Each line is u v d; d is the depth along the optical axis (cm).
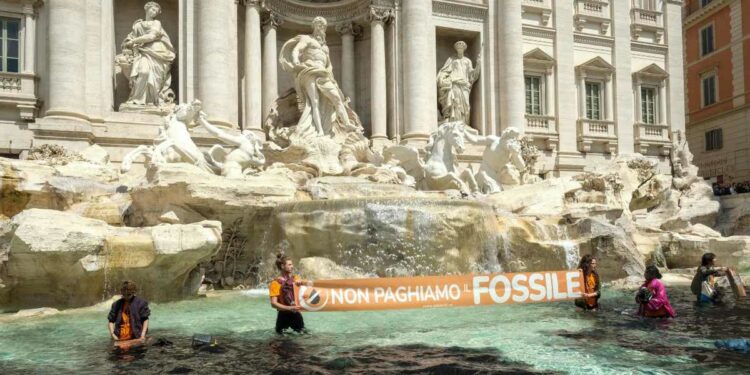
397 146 2498
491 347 901
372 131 2945
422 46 2941
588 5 3659
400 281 1041
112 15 2514
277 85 2953
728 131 4509
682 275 1806
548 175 3400
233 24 2652
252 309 1265
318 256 1612
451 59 3186
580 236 1786
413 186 2370
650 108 3834
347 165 2484
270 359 838
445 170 2331
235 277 1681
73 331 1042
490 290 1090
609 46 3678
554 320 1104
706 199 3133
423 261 1625
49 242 1213
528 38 3447
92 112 2373
